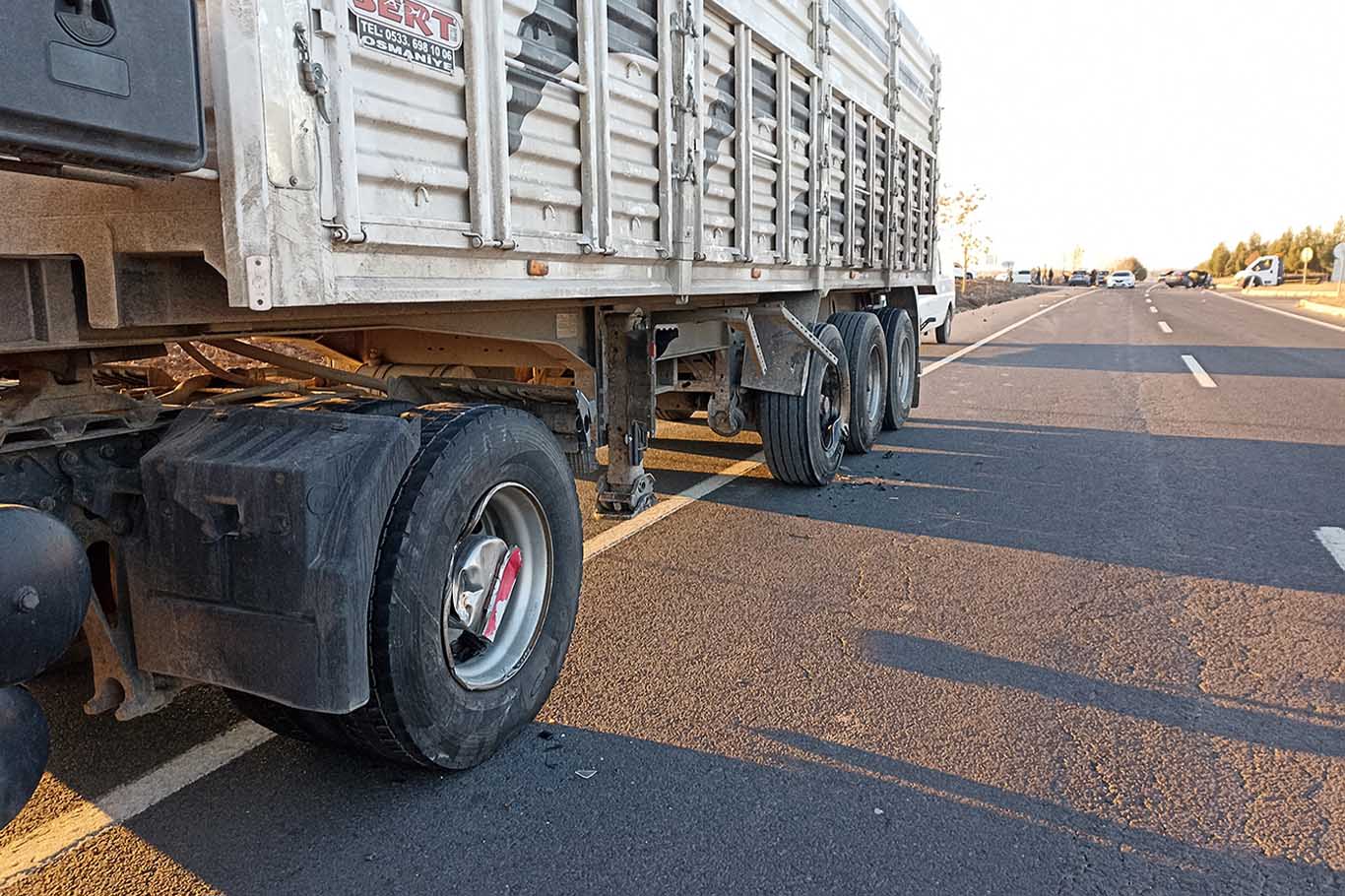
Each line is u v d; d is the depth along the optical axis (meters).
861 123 7.65
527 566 3.42
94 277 2.32
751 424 6.94
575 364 4.44
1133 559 5.34
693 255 4.60
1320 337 21.70
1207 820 2.86
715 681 3.80
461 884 2.55
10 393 2.46
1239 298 49.41
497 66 2.99
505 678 3.21
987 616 4.48
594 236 3.65
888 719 3.49
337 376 3.83
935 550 5.52
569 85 3.40
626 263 4.05
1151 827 2.83
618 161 3.91
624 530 5.93
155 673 2.71
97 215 2.29
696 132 4.54
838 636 4.25
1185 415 10.52
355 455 2.56
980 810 2.91
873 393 8.56
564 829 2.80
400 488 2.71
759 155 5.45
